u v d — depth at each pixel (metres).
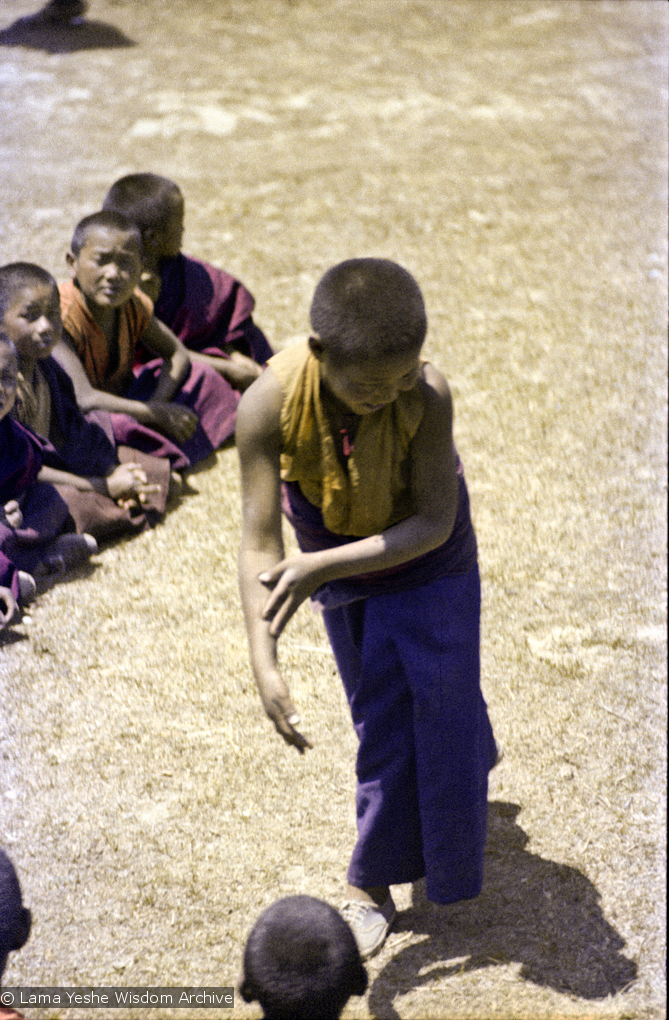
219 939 5.84
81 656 7.92
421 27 25.22
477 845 5.62
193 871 6.22
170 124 19.48
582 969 5.67
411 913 6.07
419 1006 5.48
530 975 5.64
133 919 5.94
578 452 10.46
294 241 15.13
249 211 16.05
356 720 5.62
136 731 7.23
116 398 9.91
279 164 17.84
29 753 7.02
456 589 5.55
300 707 7.45
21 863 6.24
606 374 11.85
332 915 4.37
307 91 21.28
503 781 6.82
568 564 8.91
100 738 7.16
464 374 11.80
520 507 9.62
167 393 10.34
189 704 7.48
